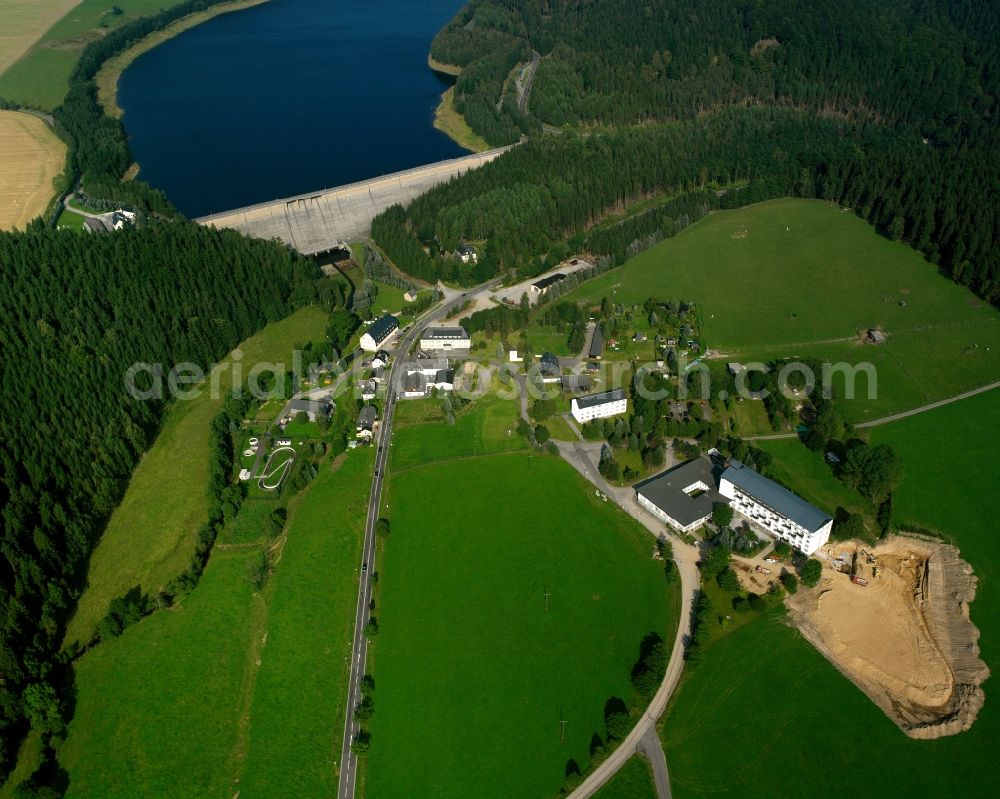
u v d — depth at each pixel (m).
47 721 168.50
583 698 173.12
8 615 180.38
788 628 185.75
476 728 168.00
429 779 159.50
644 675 171.25
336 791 158.50
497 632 188.12
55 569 199.75
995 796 153.12
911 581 199.75
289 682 178.88
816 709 168.88
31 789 156.12
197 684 179.38
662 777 157.88
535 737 165.88
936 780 156.12
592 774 158.88
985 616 189.00
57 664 182.25
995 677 174.62
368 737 167.00
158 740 168.75
